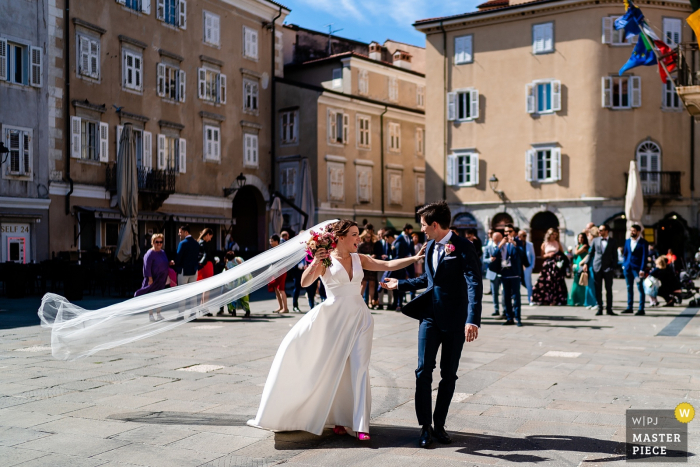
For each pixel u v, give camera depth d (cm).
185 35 3366
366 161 4244
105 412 604
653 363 859
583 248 1677
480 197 3809
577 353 941
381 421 586
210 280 646
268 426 526
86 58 2811
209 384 727
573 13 3550
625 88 3509
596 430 546
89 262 2427
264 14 3903
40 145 2609
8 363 849
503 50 3734
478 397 665
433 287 534
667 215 3488
